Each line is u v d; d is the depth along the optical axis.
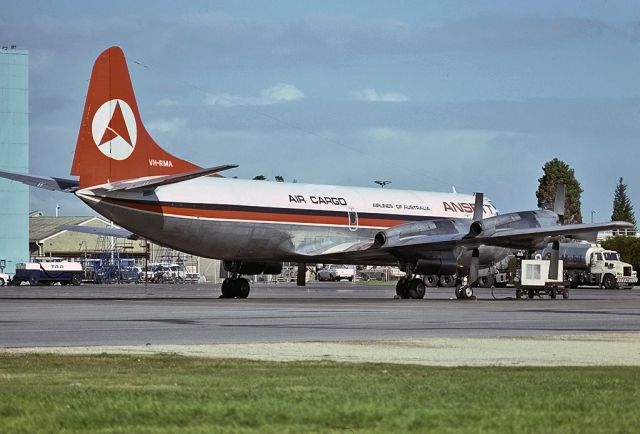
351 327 74.94
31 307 106.00
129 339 64.00
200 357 52.28
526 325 77.75
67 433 29.89
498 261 148.75
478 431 30.05
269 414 32.59
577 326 76.75
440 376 43.16
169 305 111.69
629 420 31.83
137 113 122.62
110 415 32.41
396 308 106.19
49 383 41.31
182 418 31.97
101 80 120.38
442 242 132.88
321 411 33.09
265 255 135.88
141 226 122.94
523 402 35.22
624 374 43.88
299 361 50.06
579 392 37.84
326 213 139.62
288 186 138.12
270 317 87.50
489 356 53.06
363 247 136.25
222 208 128.12
